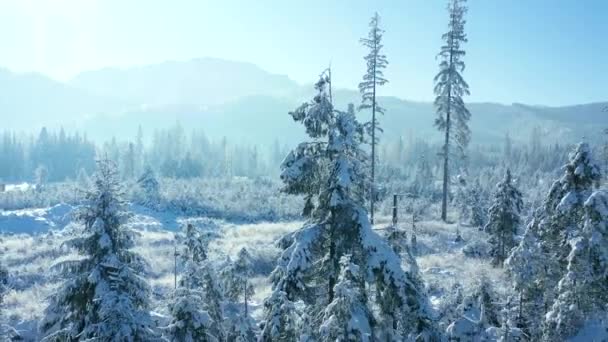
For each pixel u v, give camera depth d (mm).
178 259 34938
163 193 68312
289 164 10875
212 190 77625
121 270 13367
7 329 18891
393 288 10164
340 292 9500
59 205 56844
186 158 127125
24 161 160750
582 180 19266
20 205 64062
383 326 10938
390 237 13367
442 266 27859
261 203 65500
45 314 14320
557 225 20094
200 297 14648
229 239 41031
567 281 18281
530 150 190375
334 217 10875
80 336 13195
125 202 14156
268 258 34531
